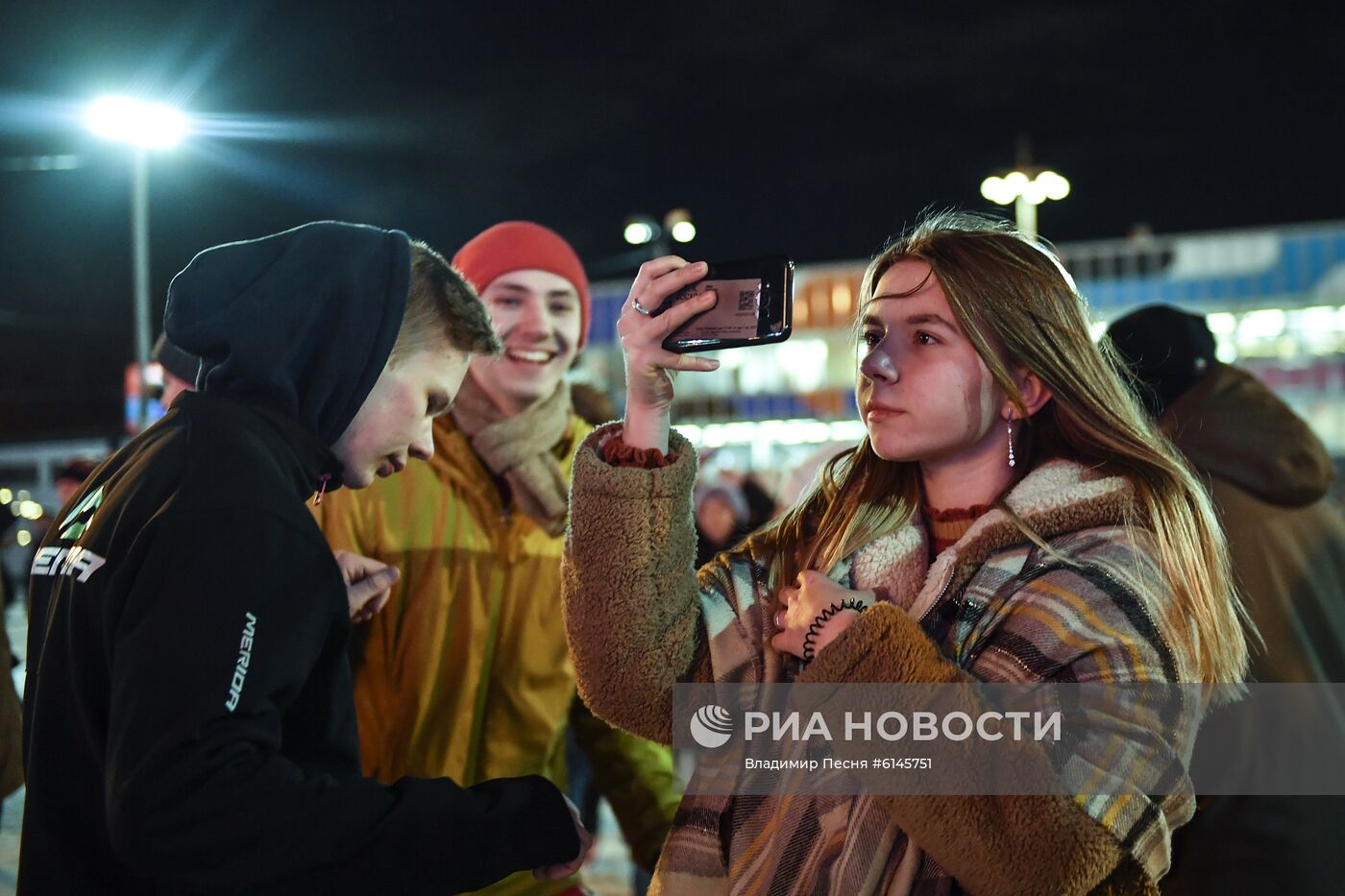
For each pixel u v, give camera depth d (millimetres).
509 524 2387
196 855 1261
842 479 1854
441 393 1657
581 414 2965
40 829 1396
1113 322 2865
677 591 1693
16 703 3346
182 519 1327
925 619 1576
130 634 1286
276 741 1337
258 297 1511
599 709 1734
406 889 1419
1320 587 2494
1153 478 1609
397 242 1603
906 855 1459
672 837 1657
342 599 1464
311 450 1510
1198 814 2418
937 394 1616
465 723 2305
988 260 1635
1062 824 1339
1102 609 1461
